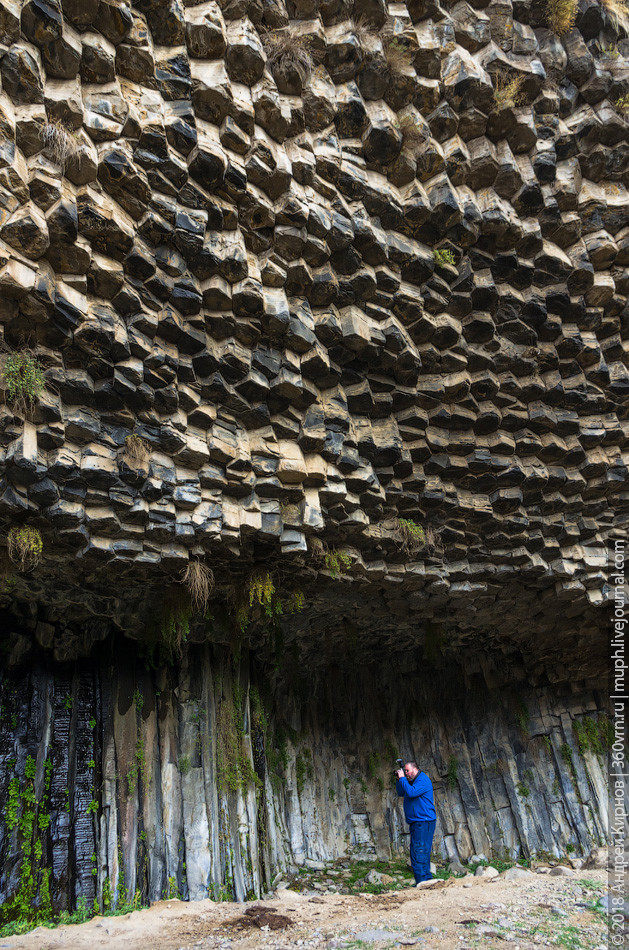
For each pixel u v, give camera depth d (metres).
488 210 8.11
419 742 13.41
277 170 6.67
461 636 13.03
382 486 9.04
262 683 11.35
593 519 11.24
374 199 7.52
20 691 7.76
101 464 6.26
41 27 5.22
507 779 13.34
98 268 5.79
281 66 6.79
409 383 8.68
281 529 7.70
